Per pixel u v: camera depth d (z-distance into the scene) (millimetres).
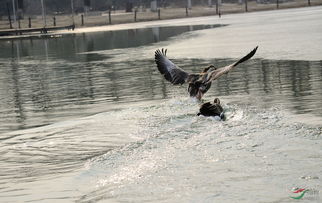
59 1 137250
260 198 6242
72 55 33844
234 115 10625
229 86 15672
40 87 19234
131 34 52688
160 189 6734
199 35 42469
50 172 8047
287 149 7945
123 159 8141
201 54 26875
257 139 8570
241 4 119688
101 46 40000
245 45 29906
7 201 6914
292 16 61875
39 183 7543
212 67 10758
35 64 29422
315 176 6805
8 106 15328
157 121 10461
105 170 7734
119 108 13352
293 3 106625
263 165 7320
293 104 12055
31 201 6852
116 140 9531
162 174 7262
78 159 8641
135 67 23500
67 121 11922
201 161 7664
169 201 6352
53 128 11125
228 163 7496
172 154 8109
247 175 6988
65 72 23859
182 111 11000
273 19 59188
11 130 11578
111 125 10625
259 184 6664
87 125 10914
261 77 17094
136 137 9555
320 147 7953
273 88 14703
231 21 63625
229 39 35531
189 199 6355
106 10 137500
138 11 116562
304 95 13234
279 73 17656
